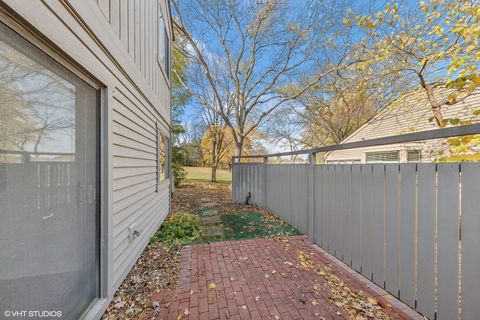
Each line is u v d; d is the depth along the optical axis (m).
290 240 4.10
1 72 1.16
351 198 2.98
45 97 1.47
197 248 3.72
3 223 1.17
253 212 6.57
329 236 3.47
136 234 3.13
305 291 2.44
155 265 3.12
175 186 13.12
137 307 2.20
